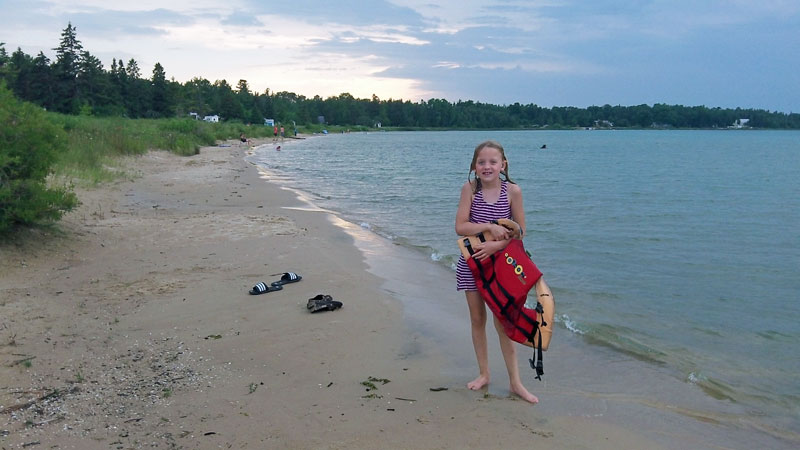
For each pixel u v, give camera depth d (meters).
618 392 4.81
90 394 4.38
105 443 3.71
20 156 8.26
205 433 3.88
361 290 7.45
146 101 95.38
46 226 9.20
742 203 17.22
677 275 8.70
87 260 8.40
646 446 3.92
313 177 24.91
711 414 4.47
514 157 45.91
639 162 39.16
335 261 8.92
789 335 6.30
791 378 5.20
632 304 7.30
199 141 44.56
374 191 19.88
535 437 3.96
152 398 4.38
